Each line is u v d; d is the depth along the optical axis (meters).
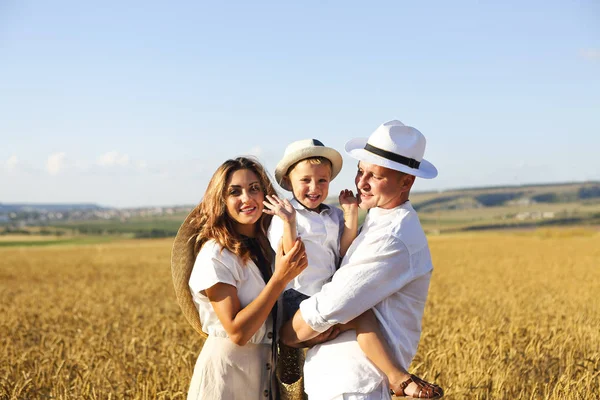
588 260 41.28
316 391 3.84
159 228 180.50
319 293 3.80
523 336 10.00
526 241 71.81
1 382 6.96
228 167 3.99
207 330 4.09
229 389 3.97
